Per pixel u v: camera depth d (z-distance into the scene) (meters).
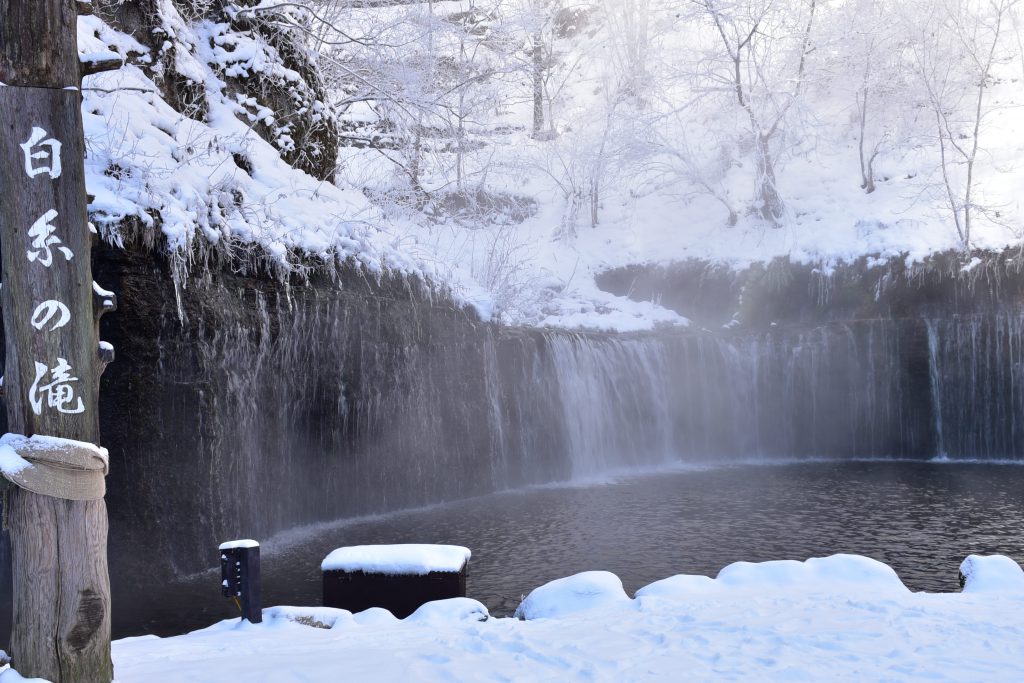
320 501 14.98
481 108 28.03
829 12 29.81
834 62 30.41
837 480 20.00
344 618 7.11
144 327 11.12
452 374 17.72
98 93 12.72
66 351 4.39
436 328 17.36
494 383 18.97
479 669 5.26
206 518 11.98
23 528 4.30
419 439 16.77
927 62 29.25
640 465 23.11
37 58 4.36
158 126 13.54
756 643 5.74
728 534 14.11
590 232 30.86
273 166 16.23
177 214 11.70
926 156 28.86
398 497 16.38
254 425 13.24
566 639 6.06
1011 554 12.73
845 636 5.87
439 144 23.94
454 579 7.81
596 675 5.06
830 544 13.39
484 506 16.77
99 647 4.40
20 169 4.34
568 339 21.67
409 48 22.53
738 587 7.92
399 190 22.69
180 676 5.13
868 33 29.34
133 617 9.74
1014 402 23.19
